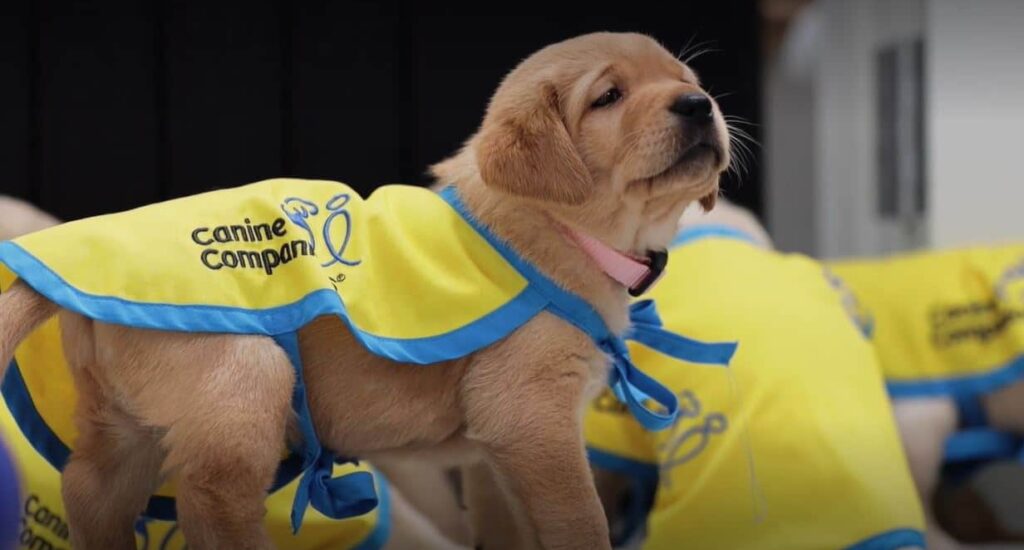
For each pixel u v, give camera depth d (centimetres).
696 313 196
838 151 375
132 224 129
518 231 141
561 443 136
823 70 379
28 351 144
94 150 213
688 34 239
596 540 137
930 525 241
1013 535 253
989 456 246
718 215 230
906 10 341
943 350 246
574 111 140
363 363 137
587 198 138
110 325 129
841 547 171
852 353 198
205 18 216
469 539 197
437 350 133
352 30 222
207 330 125
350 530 171
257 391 126
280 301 129
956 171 324
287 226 132
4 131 210
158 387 127
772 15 398
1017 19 319
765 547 173
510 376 136
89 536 141
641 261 146
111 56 213
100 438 139
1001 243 300
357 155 223
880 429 186
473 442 141
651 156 136
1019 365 238
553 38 231
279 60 219
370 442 141
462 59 227
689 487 182
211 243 130
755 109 246
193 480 125
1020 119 321
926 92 329
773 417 182
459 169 149
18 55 210
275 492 154
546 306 139
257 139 219
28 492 153
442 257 139
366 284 134
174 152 216
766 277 210
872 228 364
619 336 147
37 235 126
